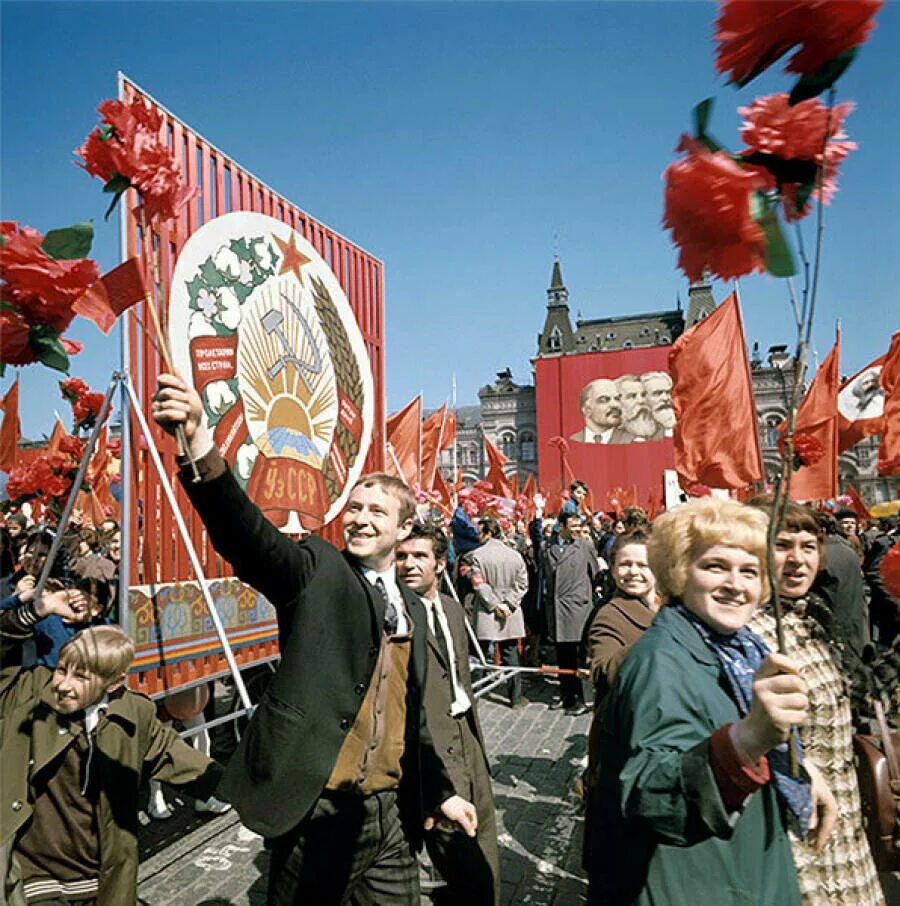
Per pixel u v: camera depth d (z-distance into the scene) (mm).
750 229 1300
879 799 2559
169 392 1706
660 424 49500
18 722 2373
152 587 4066
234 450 4797
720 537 1776
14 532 4438
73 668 2375
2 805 2246
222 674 4691
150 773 2613
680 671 1644
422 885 3842
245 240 5066
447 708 2988
